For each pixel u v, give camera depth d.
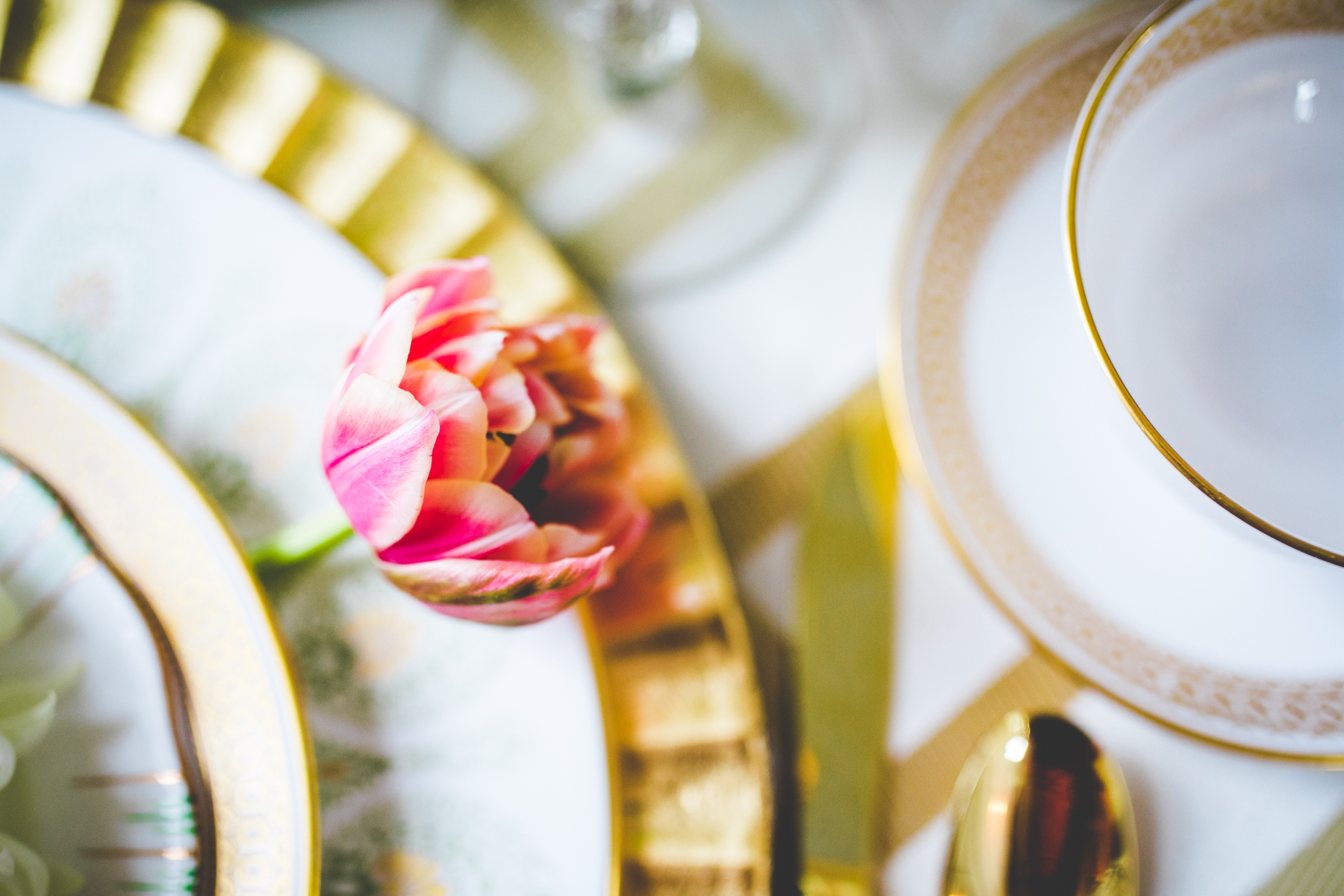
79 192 0.39
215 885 0.35
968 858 0.37
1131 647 0.37
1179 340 0.37
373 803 0.37
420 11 0.41
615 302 0.40
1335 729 0.37
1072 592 0.37
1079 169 0.35
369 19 0.41
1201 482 0.34
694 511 0.38
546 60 0.41
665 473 0.38
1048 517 0.38
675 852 0.37
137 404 0.38
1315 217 0.37
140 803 0.35
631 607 0.38
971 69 0.41
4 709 0.35
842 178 0.41
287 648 0.36
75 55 0.39
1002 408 0.38
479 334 0.33
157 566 0.36
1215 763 0.38
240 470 0.38
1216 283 0.37
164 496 0.36
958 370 0.38
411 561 0.34
